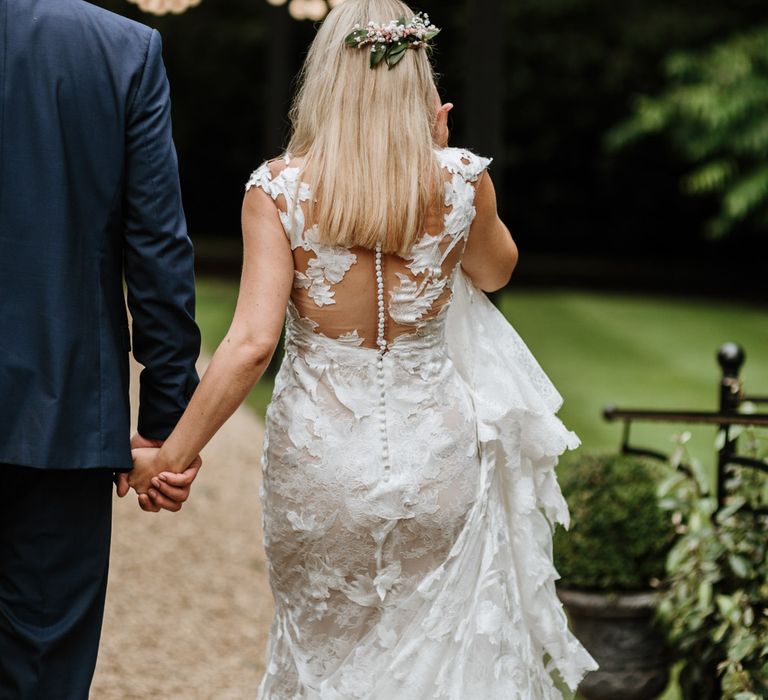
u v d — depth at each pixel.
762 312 17.22
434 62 2.86
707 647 3.82
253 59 23.94
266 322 2.73
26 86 2.69
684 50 21.75
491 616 2.86
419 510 2.79
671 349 13.89
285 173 2.74
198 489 7.19
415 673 2.79
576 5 22.64
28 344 2.70
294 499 2.82
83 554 2.83
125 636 4.79
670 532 4.09
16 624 2.79
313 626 2.87
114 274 2.83
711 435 9.59
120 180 2.77
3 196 2.68
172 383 2.89
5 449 2.68
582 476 4.19
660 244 23.69
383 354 2.81
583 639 4.05
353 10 2.77
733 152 19.33
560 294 18.42
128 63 2.77
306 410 2.81
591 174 23.58
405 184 2.70
